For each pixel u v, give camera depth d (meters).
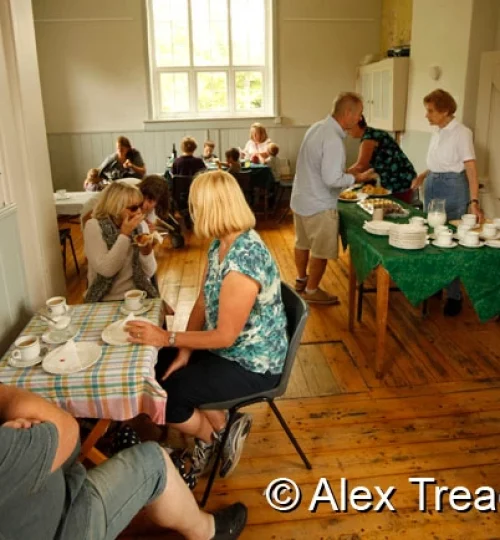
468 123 4.50
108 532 1.29
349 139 7.31
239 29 7.03
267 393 1.88
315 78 7.10
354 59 7.07
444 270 2.49
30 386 1.58
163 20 6.91
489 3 4.23
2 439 1.02
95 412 1.62
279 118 7.16
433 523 1.82
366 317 3.49
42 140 2.50
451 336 3.17
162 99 7.19
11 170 2.16
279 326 1.88
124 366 1.64
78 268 4.78
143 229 2.55
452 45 4.61
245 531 1.81
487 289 2.54
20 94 2.21
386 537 1.77
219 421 2.03
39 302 2.39
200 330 2.09
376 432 2.31
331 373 2.80
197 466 1.98
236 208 1.75
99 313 2.04
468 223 2.79
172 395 1.82
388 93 5.89
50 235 2.58
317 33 6.94
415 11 5.39
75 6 6.62
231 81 7.20
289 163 7.39
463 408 2.46
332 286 4.11
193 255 5.10
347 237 3.29
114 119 7.03
